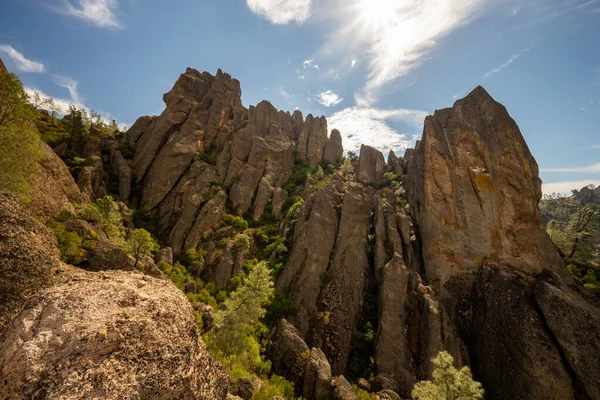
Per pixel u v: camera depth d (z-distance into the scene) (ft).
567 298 124.16
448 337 130.11
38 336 23.34
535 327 125.39
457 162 184.75
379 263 165.58
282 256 181.06
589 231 205.87
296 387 103.30
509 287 142.20
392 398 106.32
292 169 296.92
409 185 218.79
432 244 170.50
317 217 180.14
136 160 251.80
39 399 20.18
